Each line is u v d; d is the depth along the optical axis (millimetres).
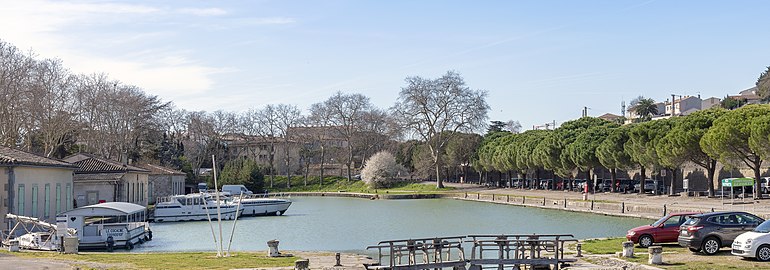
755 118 62625
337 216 78688
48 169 51250
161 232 60031
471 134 134250
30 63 78938
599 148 94375
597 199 84500
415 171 145750
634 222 61156
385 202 110188
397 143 148875
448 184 140125
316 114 148250
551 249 37531
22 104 74562
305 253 37344
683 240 31469
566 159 104750
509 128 190750
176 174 105438
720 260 28672
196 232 59625
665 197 79500
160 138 121750
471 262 30703
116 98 100125
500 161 126125
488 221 67125
